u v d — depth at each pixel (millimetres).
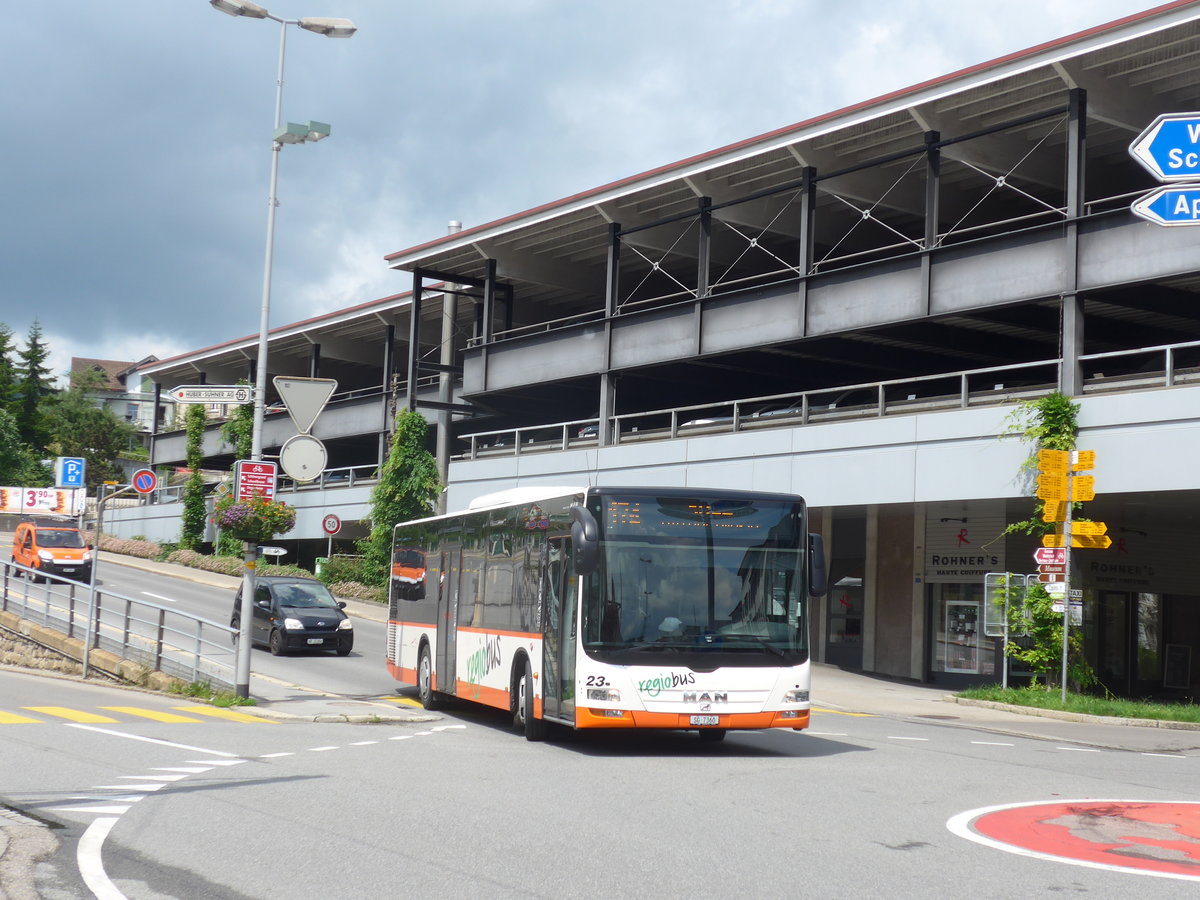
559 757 14305
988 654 30609
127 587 48312
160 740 14703
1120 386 24922
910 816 10180
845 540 35094
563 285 43250
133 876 7590
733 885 7461
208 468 76375
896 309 29391
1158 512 29562
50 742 14086
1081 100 25906
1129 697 31422
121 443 115188
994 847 8773
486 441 55406
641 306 46812
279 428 61188
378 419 54219
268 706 19125
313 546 63406
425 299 51000
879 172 32469
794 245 38312
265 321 20062
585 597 14461
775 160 32156
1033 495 25406
